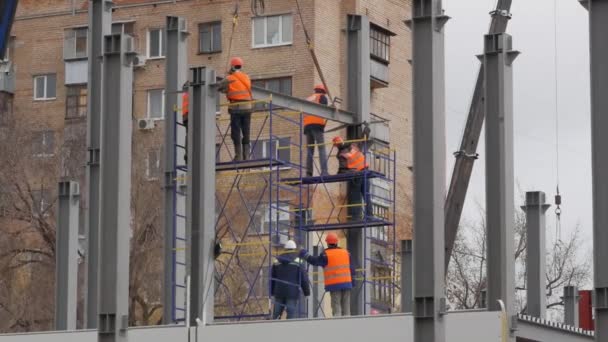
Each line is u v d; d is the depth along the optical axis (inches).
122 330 1211.9
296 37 3284.9
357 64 1669.5
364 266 1673.2
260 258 2600.9
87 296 1519.4
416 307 1122.7
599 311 1003.9
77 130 3102.9
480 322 1162.6
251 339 1223.5
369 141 1674.5
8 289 2677.2
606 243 1008.9
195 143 1429.6
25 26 3511.3
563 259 3245.6
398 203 3304.6
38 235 2822.3
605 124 1016.9
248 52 3309.5
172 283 1579.7
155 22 3383.4
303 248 1683.1
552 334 1304.1
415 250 1131.3
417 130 1147.3
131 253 2605.8
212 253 1413.6
